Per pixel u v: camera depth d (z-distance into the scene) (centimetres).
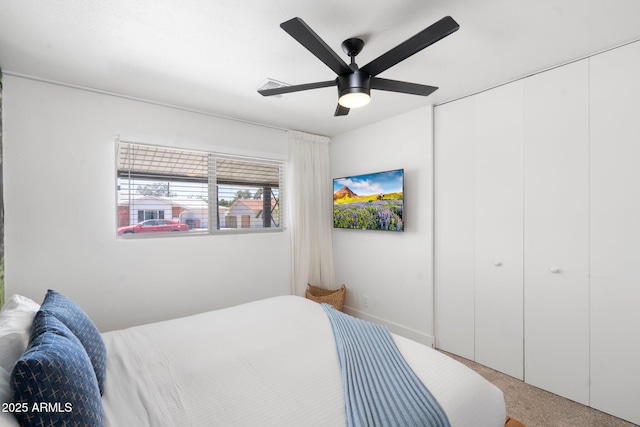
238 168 326
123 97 253
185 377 126
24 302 145
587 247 197
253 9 149
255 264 329
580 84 200
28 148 215
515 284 231
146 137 262
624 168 184
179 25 161
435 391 117
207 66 206
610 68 188
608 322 189
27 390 76
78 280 233
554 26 165
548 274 214
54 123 224
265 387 120
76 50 184
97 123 241
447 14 155
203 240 293
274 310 211
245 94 253
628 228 182
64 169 228
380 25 163
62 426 79
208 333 171
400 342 160
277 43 179
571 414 189
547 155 215
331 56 147
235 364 137
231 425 99
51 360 82
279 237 349
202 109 288
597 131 193
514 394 210
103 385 117
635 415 179
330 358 143
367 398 111
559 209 209
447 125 276
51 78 220
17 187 211
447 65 209
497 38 176
